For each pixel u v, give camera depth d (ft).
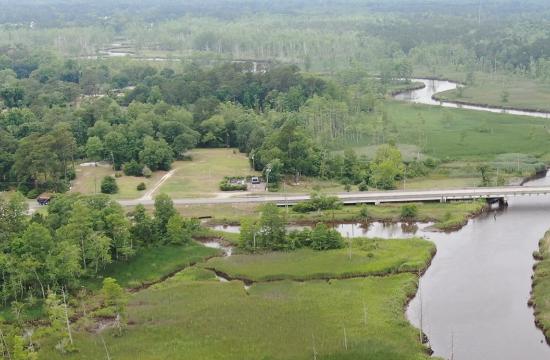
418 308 507.71
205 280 561.02
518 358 438.81
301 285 543.80
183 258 604.08
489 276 562.66
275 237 623.36
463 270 576.61
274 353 434.71
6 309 509.35
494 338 464.24
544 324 472.44
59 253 538.47
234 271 574.15
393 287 533.96
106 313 499.92
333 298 515.09
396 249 611.47
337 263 580.30
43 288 522.88
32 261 526.57
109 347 449.48
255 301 512.63
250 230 622.95
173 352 439.63
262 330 465.47
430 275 568.00
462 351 447.42
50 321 486.79
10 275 523.29
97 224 590.96
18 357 404.77
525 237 655.35
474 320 488.85
